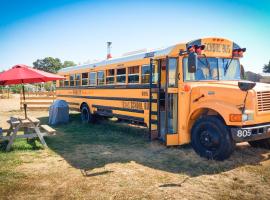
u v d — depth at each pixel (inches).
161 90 284.8
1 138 265.3
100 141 317.4
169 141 251.1
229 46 273.1
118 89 360.8
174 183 183.0
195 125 243.4
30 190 173.0
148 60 302.0
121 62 354.0
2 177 194.7
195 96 246.8
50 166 221.9
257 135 218.1
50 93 852.6
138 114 320.2
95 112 421.7
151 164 226.1
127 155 255.0
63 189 174.4
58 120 452.4
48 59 3043.8
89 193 168.1
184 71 253.6
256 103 217.0
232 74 274.4
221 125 222.1
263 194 164.2
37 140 317.7
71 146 292.7
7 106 837.8
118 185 180.4
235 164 219.9
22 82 315.6
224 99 225.1
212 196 162.1
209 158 232.1
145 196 162.9
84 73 456.4
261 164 219.1
